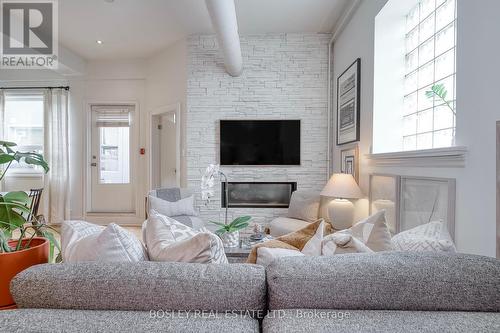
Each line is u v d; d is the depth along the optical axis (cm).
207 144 409
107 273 78
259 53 406
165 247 102
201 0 311
